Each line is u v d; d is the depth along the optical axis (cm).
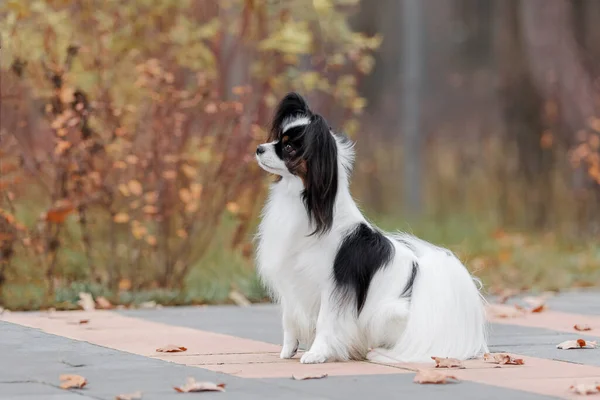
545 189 2455
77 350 907
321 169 838
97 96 1437
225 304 1327
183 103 1402
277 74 1599
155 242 1409
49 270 1319
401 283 871
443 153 2769
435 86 3344
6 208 1454
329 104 1652
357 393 725
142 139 1446
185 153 1435
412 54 2339
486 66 3328
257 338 1012
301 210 849
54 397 701
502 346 973
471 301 891
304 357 852
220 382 758
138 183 1336
